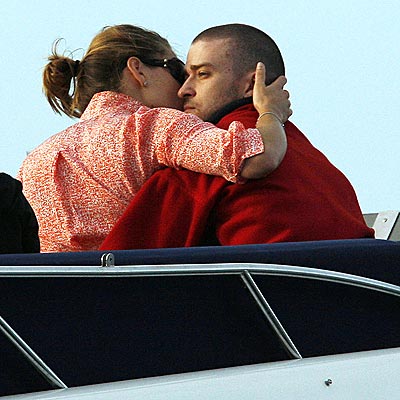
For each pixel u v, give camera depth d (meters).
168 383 7.20
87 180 10.94
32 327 7.08
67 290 7.26
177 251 7.96
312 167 10.70
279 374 7.73
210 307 7.93
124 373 7.45
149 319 7.61
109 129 10.93
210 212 10.34
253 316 8.15
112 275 7.21
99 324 7.38
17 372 6.94
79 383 7.23
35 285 7.12
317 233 10.13
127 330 7.50
